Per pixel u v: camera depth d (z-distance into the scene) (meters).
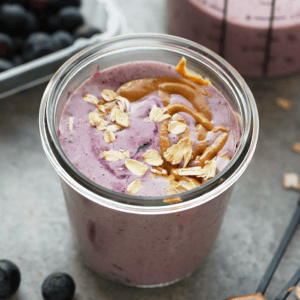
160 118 0.33
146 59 0.35
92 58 0.34
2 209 0.41
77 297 0.38
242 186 0.42
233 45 0.43
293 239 0.40
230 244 0.40
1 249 0.40
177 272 0.37
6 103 0.45
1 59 0.45
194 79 0.35
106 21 0.47
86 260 0.39
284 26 0.42
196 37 0.45
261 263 0.39
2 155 0.43
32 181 0.42
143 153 0.32
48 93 0.33
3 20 0.46
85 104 0.34
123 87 0.34
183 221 0.32
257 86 0.46
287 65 0.45
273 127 0.45
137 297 0.38
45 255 0.40
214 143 0.33
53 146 0.31
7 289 0.37
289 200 0.42
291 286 0.37
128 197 0.30
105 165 0.32
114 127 0.33
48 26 0.48
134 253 0.34
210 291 0.39
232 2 0.41
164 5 0.48
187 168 0.32
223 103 0.34
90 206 0.32
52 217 0.41
